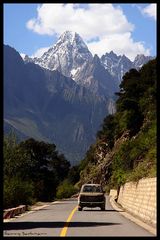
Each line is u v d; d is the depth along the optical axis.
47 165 78.12
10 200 39.75
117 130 121.88
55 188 79.25
